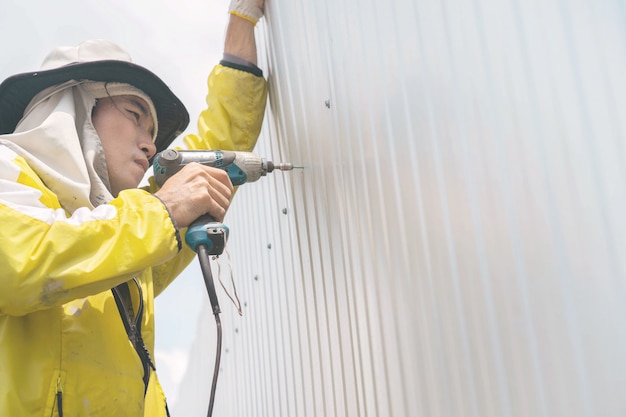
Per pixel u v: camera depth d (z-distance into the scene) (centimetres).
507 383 114
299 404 209
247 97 217
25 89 191
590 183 98
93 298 165
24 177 160
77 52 202
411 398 143
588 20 97
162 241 151
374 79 153
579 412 101
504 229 114
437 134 131
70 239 145
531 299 109
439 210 131
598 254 97
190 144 214
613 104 94
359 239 164
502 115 114
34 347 153
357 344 167
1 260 141
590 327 99
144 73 200
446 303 130
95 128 197
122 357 164
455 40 124
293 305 211
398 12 142
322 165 183
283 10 204
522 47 109
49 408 149
